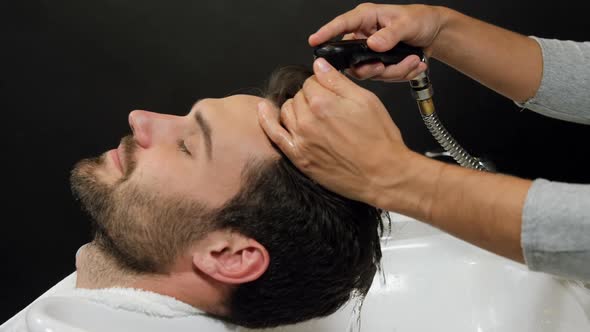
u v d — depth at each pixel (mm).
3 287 1479
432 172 563
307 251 735
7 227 1423
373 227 781
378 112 580
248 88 1264
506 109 1241
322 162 605
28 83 1283
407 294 1017
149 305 718
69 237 1451
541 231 514
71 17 1222
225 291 750
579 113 815
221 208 720
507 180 548
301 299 773
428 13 750
